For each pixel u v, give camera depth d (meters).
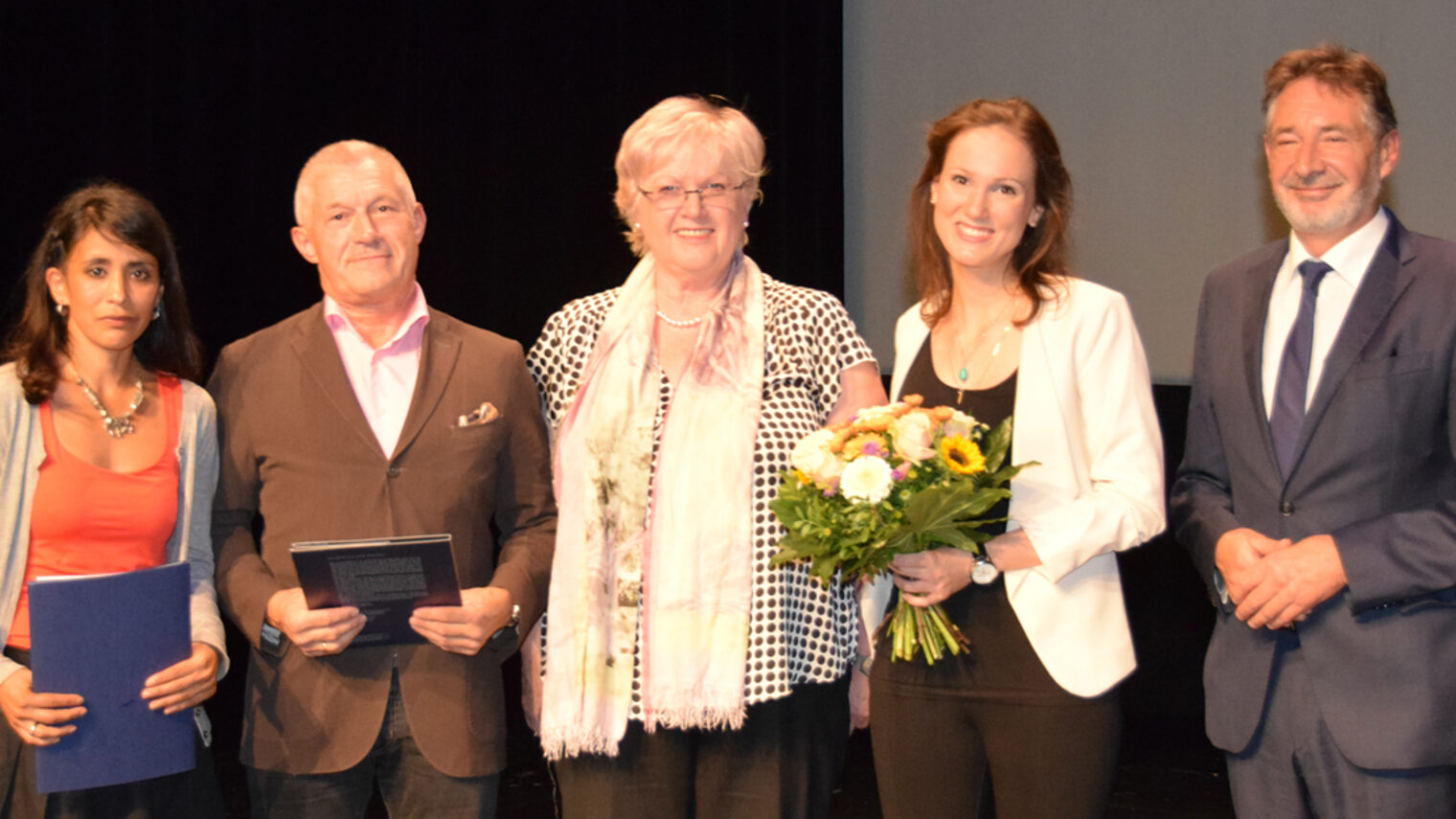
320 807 2.31
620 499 2.26
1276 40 5.61
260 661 2.35
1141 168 5.91
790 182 6.69
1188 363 5.81
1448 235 5.29
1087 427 2.25
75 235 2.22
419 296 2.45
